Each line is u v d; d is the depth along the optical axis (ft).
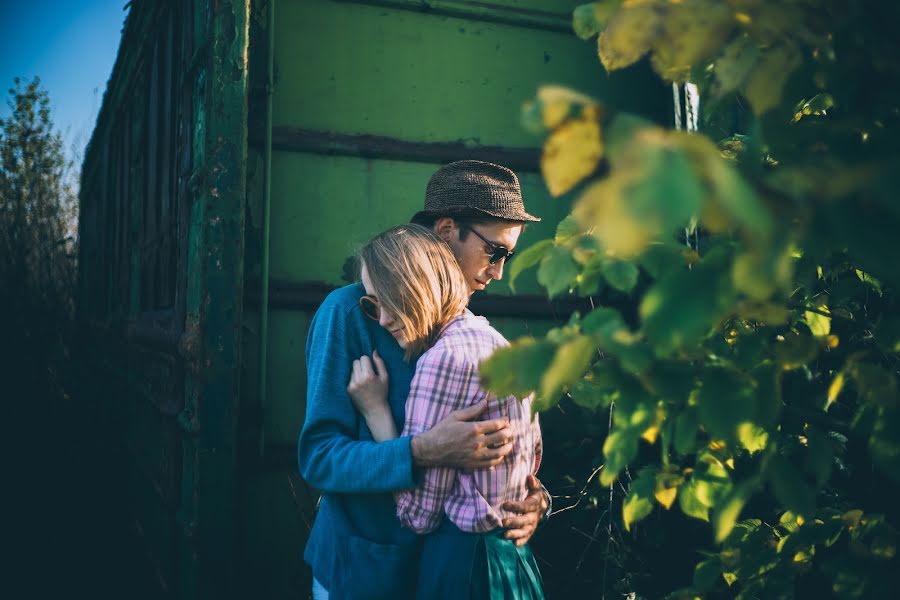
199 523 6.97
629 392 2.96
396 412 4.59
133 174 14.65
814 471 3.14
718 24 2.59
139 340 12.05
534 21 9.82
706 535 8.08
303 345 8.57
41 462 13.66
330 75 8.93
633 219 1.45
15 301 18.63
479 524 4.19
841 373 3.08
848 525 3.85
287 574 8.19
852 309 4.84
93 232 22.22
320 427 4.58
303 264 8.67
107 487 13.21
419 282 4.55
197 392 7.06
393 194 9.12
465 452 4.11
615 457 2.89
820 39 2.59
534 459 5.17
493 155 9.59
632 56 3.16
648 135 1.67
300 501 8.31
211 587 6.98
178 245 8.82
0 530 11.21
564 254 3.14
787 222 2.06
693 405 2.99
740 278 1.97
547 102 2.14
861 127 2.79
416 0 9.27
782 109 3.10
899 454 2.84
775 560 3.99
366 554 4.30
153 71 12.43
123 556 10.49
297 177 8.73
